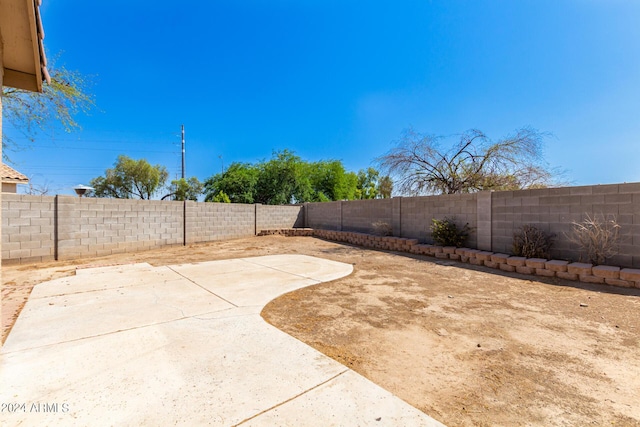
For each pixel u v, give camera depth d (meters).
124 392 2.29
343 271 7.10
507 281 6.09
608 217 6.12
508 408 2.17
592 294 5.07
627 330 3.57
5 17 2.77
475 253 7.86
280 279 6.25
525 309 4.38
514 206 7.76
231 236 14.12
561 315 4.11
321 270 7.20
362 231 13.53
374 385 2.41
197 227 12.66
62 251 8.75
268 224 15.84
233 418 2.00
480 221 8.60
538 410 2.14
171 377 2.51
